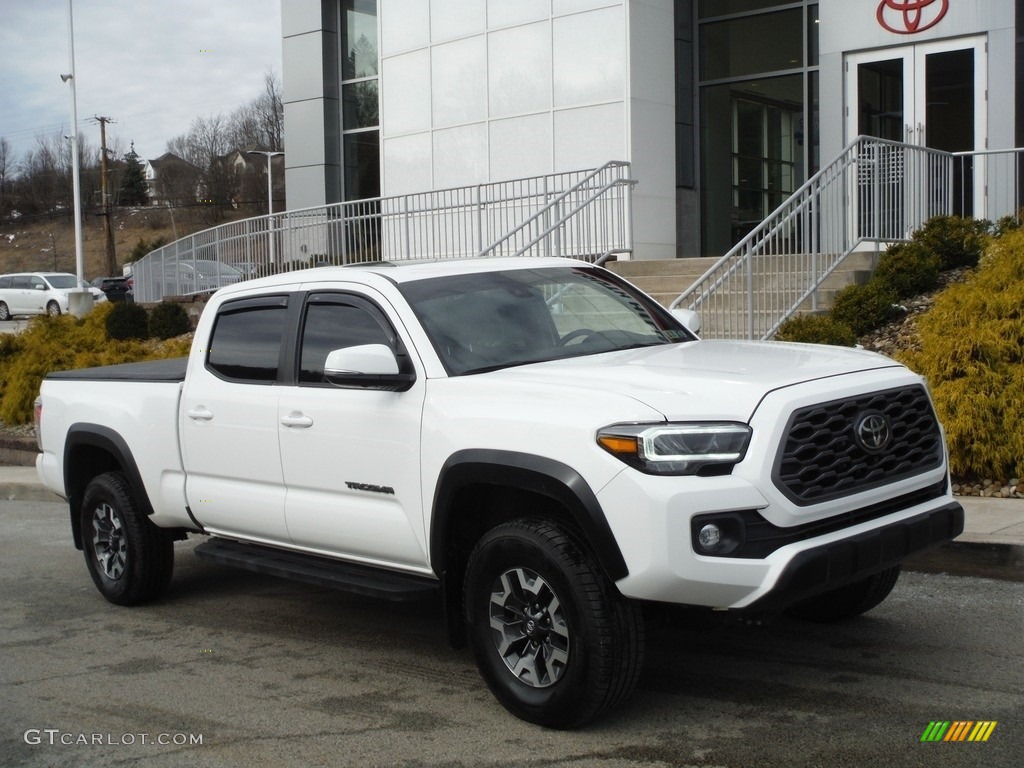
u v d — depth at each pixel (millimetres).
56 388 7738
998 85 15039
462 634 5258
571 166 18562
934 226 12594
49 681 5902
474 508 5195
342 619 6887
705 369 4852
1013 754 4270
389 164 21438
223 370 6418
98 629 6906
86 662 6219
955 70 15617
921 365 8906
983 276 9297
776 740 4516
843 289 12023
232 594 7645
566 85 18531
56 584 8211
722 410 4426
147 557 7195
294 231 21359
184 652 6316
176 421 6672
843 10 16422
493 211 19391
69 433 7449
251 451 6121
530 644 4840
